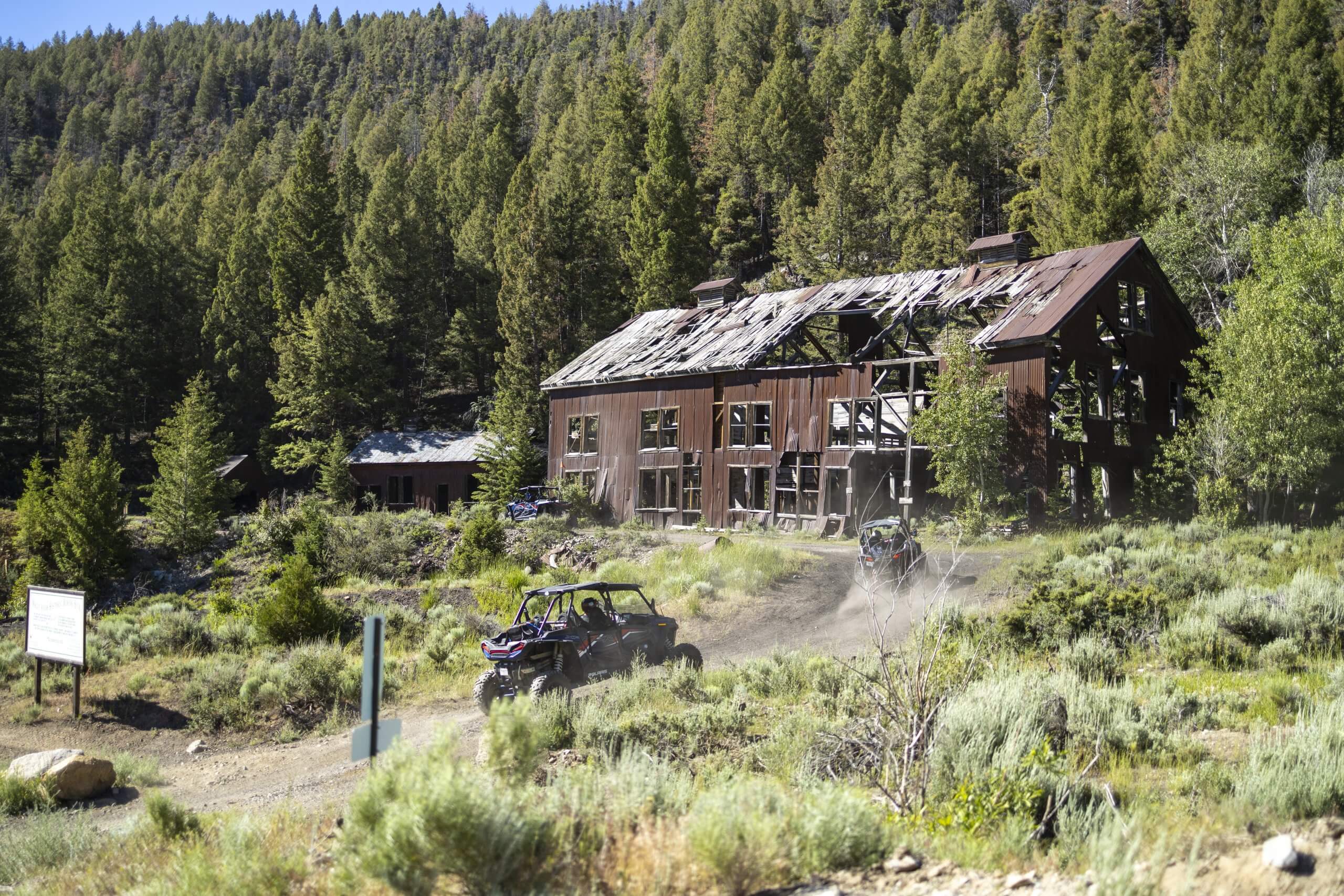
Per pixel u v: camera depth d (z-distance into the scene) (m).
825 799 6.29
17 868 8.80
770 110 95.94
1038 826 6.69
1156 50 108.62
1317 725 8.59
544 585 27.22
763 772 9.19
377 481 63.53
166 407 82.88
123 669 20.08
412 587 29.02
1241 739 9.55
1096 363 34.31
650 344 49.50
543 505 46.53
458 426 80.62
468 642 21.33
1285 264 32.09
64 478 41.06
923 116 82.81
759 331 43.50
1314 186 44.75
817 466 39.06
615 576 27.42
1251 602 15.52
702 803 6.27
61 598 17.20
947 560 26.48
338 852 6.09
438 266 91.44
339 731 15.70
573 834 5.92
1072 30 118.12
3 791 11.59
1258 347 29.84
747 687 13.84
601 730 10.55
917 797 7.34
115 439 78.94
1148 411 36.59
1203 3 64.50
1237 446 29.64
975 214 81.50
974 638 14.86
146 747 15.49
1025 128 87.25
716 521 42.38
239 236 90.44
